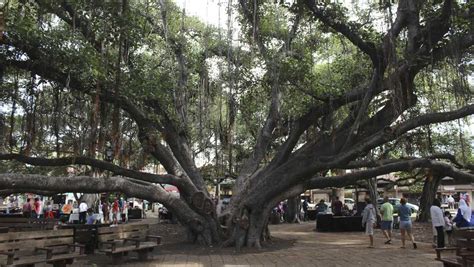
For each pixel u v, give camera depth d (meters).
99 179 13.14
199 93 17.19
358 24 12.54
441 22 11.75
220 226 14.84
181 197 15.21
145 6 15.90
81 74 12.56
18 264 7.99
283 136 17.89
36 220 15.95
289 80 15.04
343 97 14.81
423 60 12.32
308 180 14.66
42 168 23.56
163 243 15.35
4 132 15.41
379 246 15.12
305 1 12.12
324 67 20.45
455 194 44.41
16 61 12.79
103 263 11.06
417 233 20.16
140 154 20.33
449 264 8.87
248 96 17.67
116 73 12.94
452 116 12.55
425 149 19.08
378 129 14.30
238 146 22.25
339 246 15.12
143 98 14.02
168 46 14.84
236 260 11.77
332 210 29.31
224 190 36.22
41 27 12.79
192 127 18.50
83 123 14.29
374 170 13.68
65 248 9.70
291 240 17.20
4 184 11.50
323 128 15.72
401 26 12.49
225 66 17.05
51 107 14.36
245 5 15.24
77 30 13.14
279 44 16.06
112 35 13.20
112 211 26.19
